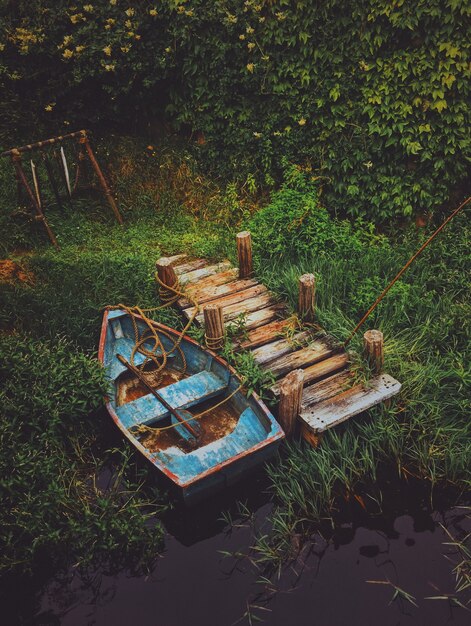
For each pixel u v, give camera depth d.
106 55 7.37
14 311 5.66
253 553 4.28
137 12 7.34
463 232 6.67
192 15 6.97
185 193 8.00
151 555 4.20
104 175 8.02
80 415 4.85
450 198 7.05
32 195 6.70
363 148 6.90
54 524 4.20
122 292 6.23
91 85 7.77
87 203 7.77
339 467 4.86
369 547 4.28
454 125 6.44
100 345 5.38
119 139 8.28
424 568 4.11
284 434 4.54
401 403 5.28
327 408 4.86
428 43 6.16
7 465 4.18
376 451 5.01
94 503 4.52
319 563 4.17
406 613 3.83
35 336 5.58
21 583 4.05
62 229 7.26
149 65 7.58
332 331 5.73
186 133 8.38
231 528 4.48
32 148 6.61
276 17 6.75
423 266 6.55
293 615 3.83
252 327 5.80
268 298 6.21
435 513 4.52
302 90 7.09
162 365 5.54
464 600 3.90
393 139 6.69
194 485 4.32
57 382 4.82
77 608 3.90
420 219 7.09
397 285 6.13
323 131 7.11
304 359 5.38
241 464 4.55
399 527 4.42
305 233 6.88
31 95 7.73
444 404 5.15
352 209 7.23
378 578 4.05
